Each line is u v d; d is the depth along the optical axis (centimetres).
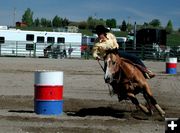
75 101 1652
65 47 5447
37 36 5584
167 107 1564
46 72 1341
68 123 1206
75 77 2675
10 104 1561
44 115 1330
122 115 1375
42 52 5400
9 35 5422
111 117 1335
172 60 3198
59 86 1353
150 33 5662
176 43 9200
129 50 5375
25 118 1265
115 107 1528
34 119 1254
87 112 1421
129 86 1279
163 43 5741
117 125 1196
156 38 5653
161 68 3762
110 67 1248
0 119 1247
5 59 4497
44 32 5631
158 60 5288
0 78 2509
